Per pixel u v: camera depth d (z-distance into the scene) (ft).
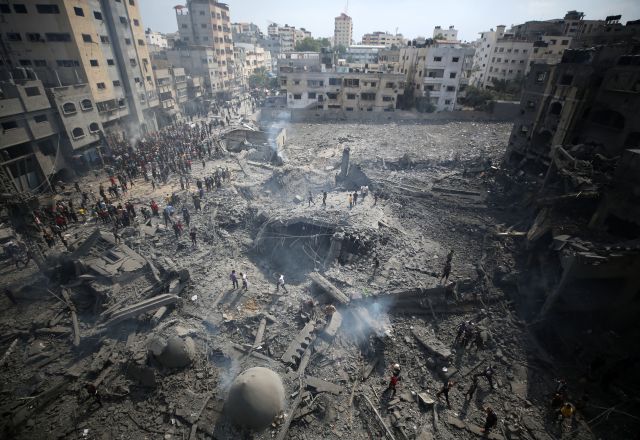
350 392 52.54
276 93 327.06
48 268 70.64
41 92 112.57
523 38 296.51
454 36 404.36
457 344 62.80
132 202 108.27
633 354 59.93
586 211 79.87
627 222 68.95
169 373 51.75
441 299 70.49
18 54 131.03
